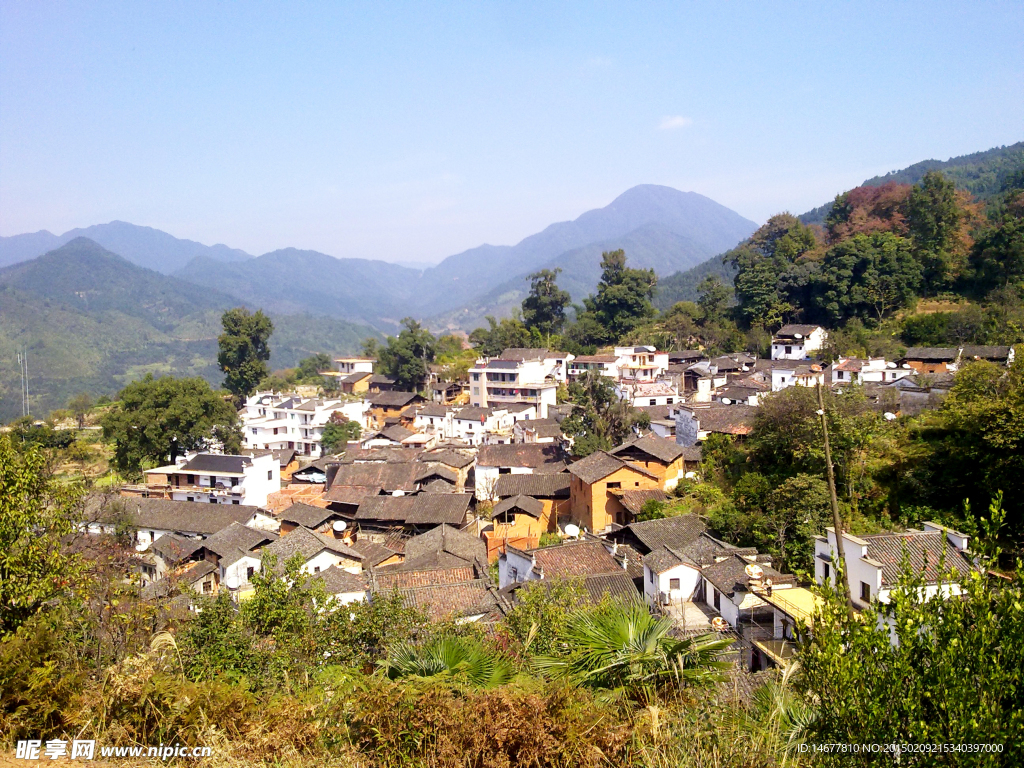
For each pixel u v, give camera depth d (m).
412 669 10.17
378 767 8.67
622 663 9.34
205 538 43.53
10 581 13.03
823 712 6.89
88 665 13.16
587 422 51.22
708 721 8.63
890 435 32.94
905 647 6.29
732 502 34.53
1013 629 6.01
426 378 96.81
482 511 46.72
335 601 18.08
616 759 8.27
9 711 9.61
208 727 9.34
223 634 16.31
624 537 35.00
